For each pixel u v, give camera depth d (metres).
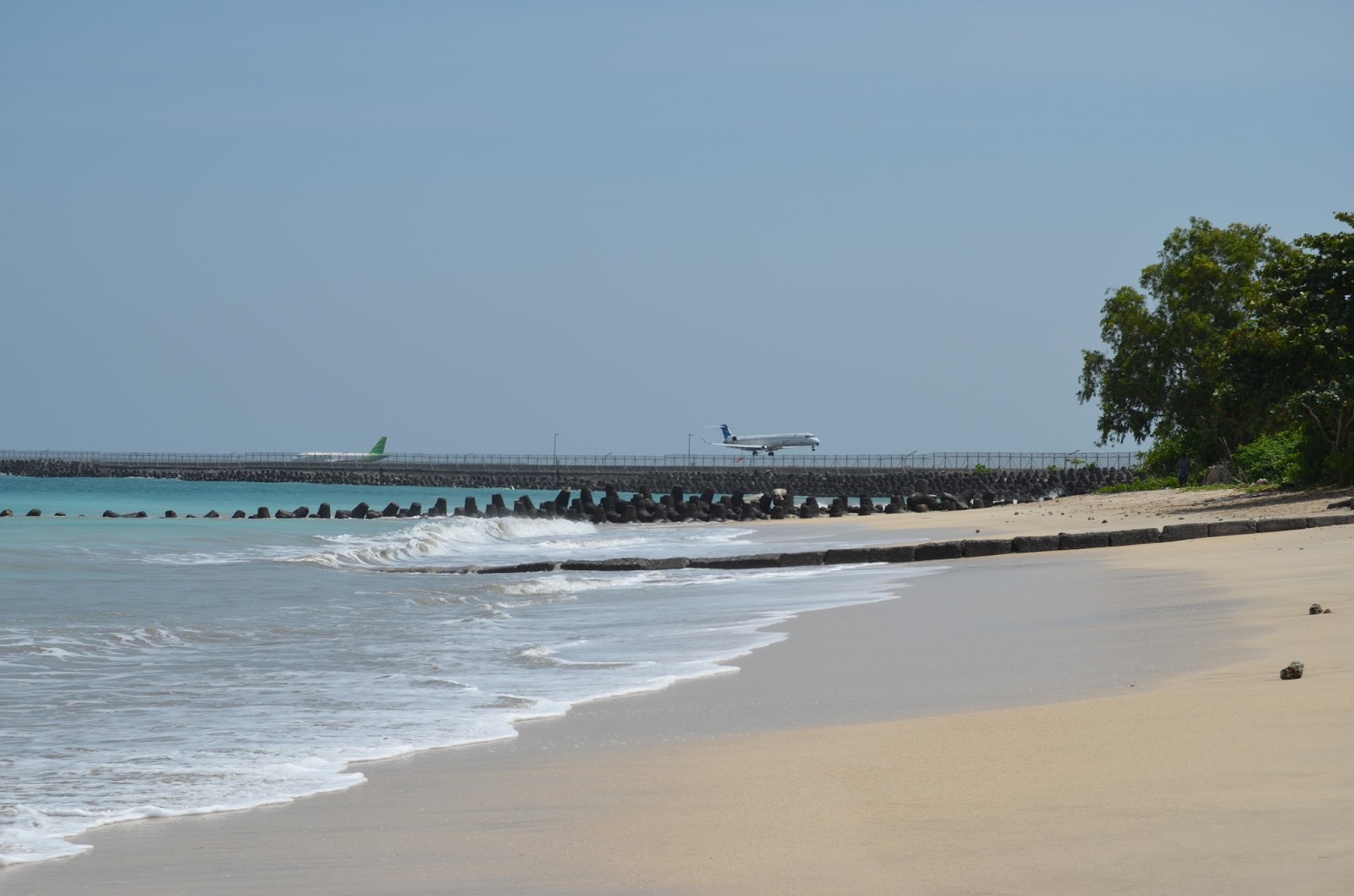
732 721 12.90
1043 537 36.06
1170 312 89.44
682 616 24.14
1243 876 6.29
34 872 7.93
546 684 15.81
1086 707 11.90
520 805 9.45
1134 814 7.68
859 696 14.08
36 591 26.78
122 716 13.70
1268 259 88.56
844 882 6.87
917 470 158.75
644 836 8.26
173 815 9.41
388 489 167.88
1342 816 7.18
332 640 20.64
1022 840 7.37
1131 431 92.00
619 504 90.88
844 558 36.81
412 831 8.77
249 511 104.19
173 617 23.28
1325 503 43.06
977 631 19.64
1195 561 28.38
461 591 29.45
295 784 10.37
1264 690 11.77
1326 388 47.19
